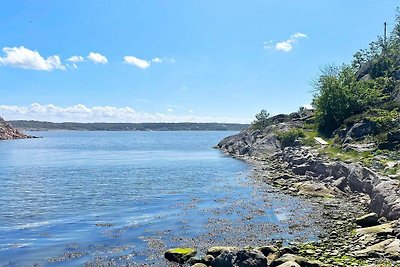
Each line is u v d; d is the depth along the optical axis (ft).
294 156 181.27
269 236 71.97
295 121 281.13
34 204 107.65
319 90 242.58
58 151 360.07
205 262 56.75
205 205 102.27
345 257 56.39
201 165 213.46
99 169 200.95
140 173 180.75
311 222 81.20
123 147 424.46
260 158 233.55
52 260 61.00
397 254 54.60
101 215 92.73
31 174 181.68
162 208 99.55
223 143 378.94
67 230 79.41
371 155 134.41
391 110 183.93
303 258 54.34
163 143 522.47
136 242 69.92
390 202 77.30
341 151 157.48
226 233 74.84
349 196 108.27
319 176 135.54
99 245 68.49
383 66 256.52
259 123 327.47
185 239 71.20
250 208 97.09
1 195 123.03
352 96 211.41
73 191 129.80
